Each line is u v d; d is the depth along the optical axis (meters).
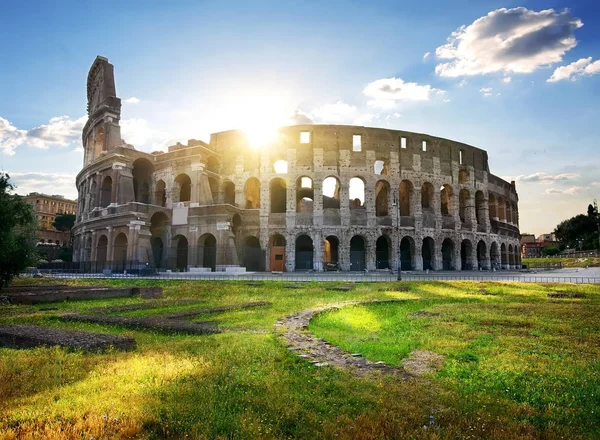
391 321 19.33
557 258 124.88
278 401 7.73
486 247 76.38
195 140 67.31
